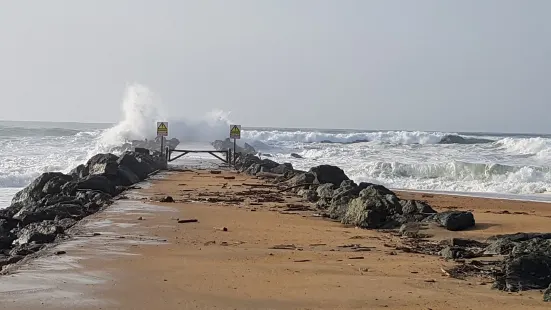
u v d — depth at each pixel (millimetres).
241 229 14922
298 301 8570
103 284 9258
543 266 9719
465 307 8391
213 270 10359
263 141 66188
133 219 15938
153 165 32500
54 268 10273
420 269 10812
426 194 26297
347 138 76875
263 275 10055
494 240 13430
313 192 21672
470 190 29094
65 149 45750
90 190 20938
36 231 13984
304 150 54469
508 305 8516
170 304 8305
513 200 24547
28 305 8102
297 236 14172
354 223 16234
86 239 13039
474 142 73312
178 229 14609
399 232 15211
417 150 51188
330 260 11453
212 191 23609
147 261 10953
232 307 8227
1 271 10117
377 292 9102
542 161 42188
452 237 14328
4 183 28484
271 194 23094
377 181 31672
